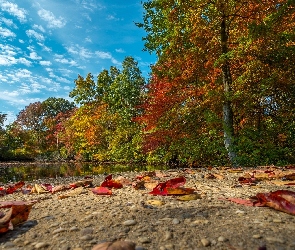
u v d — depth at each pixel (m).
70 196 3.33
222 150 9.02
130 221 1.84
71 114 47.47
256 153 8.58
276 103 10.35
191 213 2.04
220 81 9.78
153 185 3.61
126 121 25.64
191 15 8.75
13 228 1.86
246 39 7.76
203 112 10.20
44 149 44.66
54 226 1.87
